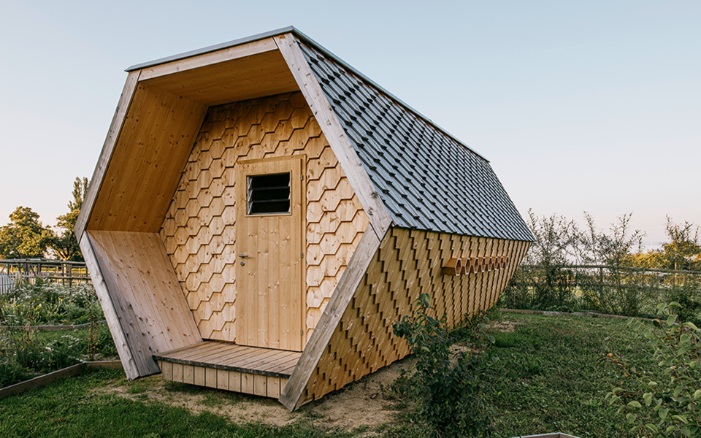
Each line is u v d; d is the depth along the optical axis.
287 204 6.11
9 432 4.21
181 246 6.95
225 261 6.54
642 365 6.54
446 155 9.10
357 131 4.94
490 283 10.48
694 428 2.99
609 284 12.65
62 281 13.89
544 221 13.91
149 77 5.55
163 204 6.96
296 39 4.91
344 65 6.02
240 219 6.41
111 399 5.14
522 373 6.11
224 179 6.60
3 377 5.48
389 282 5.18
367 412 4.81
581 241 13.29
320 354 4.55
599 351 7.46
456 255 7.11
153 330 6.04
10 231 32.72
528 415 4.60
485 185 11.55
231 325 6.44
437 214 5.93
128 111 5.74
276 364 5.23
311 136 5.93
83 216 6.00
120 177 6.07
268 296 6.12
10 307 8.43
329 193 5.75
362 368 5.80
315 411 4.84
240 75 5.51
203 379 5.39
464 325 9.14
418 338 3.56
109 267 6.01
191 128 6.70
